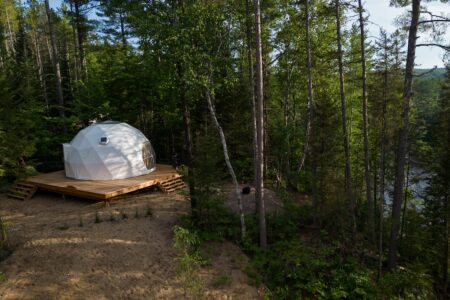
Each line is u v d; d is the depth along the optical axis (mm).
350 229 13008
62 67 27297
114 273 9047
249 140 19438
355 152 18328
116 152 15633
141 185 14555
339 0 12797
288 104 23203
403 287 11297
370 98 12945
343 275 10992
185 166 19953
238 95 19422
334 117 12828
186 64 10750
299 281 10508
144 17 10641
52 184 14461
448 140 12609
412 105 13031
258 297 9656
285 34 17938
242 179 18906
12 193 14945
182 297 8797
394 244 12094
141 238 10805
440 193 13156
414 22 10312
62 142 19469
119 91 21141
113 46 23391
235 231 12164
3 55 20484
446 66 12008
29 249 9609
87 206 13359
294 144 20891
